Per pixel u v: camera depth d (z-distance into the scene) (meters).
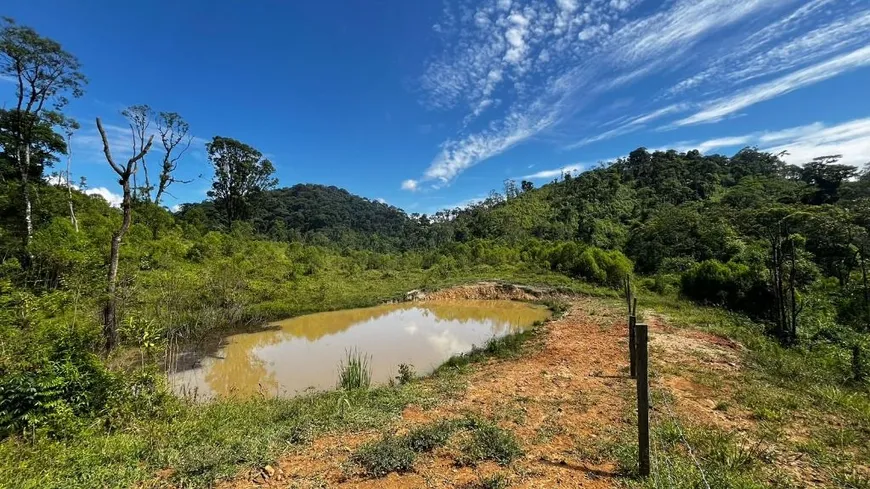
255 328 16.30
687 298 20.12
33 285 12.08
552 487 4.19
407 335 15.74
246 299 17.56
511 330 16.31
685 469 4.27
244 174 46.22
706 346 10.54
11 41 18.19
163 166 12.17
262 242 36.97
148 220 29.73
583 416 6.20
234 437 5.58
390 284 29.05
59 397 5.99
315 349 13.73
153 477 4.61
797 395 6.81
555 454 4.95
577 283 26.70
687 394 6.99
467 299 24.73
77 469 4.60
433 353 13.15
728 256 26.91
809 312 14.05
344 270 34.19
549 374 8.78
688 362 8.99
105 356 7.92
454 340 14.91
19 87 19.38
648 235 36.91
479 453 4.89
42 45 18.98
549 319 16.58
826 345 11.03
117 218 28.17
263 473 4.65
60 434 5.55
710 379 7.75
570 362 9.72
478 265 35.69
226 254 28.45
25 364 5.91
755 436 5.25
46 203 23.41
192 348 13.36
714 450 4.74
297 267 28.22
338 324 17.75
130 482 4.43
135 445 5.26
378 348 13.81
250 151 45.94
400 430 5.85
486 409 6.70
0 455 4.68
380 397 7.47
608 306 18.48
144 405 6.60
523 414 6.37
